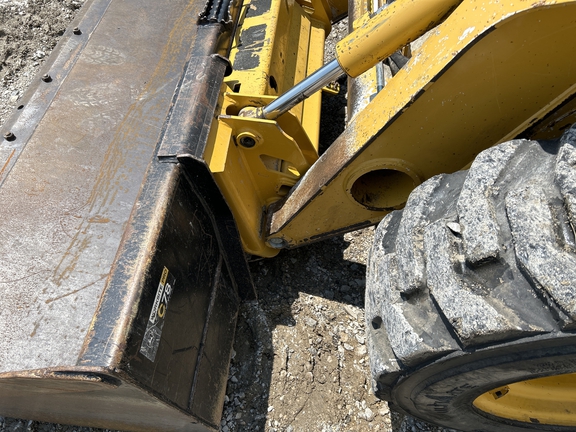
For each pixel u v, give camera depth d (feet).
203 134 4.75
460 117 4.17
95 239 4.15
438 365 3.56
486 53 3.56
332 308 6.49
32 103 5.19
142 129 4.91
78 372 3.45
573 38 3.29
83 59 5.63
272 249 6.22
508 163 3.38
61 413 5.32
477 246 3.17
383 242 4.21
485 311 3.06
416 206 3.86
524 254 2.96
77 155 4.72
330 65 4.67
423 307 3.58
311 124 6.61
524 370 3.44
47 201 4.40
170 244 4.32
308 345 6.15
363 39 4.32
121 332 3.58
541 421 4.98
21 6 10.30
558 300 2.77
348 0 7.41
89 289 3.87
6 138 4.87
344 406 5.79
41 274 3.98
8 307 3.83
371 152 4.66
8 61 9.59
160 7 6.31
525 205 3.08
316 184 5.18
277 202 5.98
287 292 6.59
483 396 4.64
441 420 5.08
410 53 6.26
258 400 5.79
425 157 4.64
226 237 5.52
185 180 4.64
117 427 5.66
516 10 3.16
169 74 5.47
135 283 3.82
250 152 5.40
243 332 6.28
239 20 6.59
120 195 4.41
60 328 3.69
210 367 5.24
